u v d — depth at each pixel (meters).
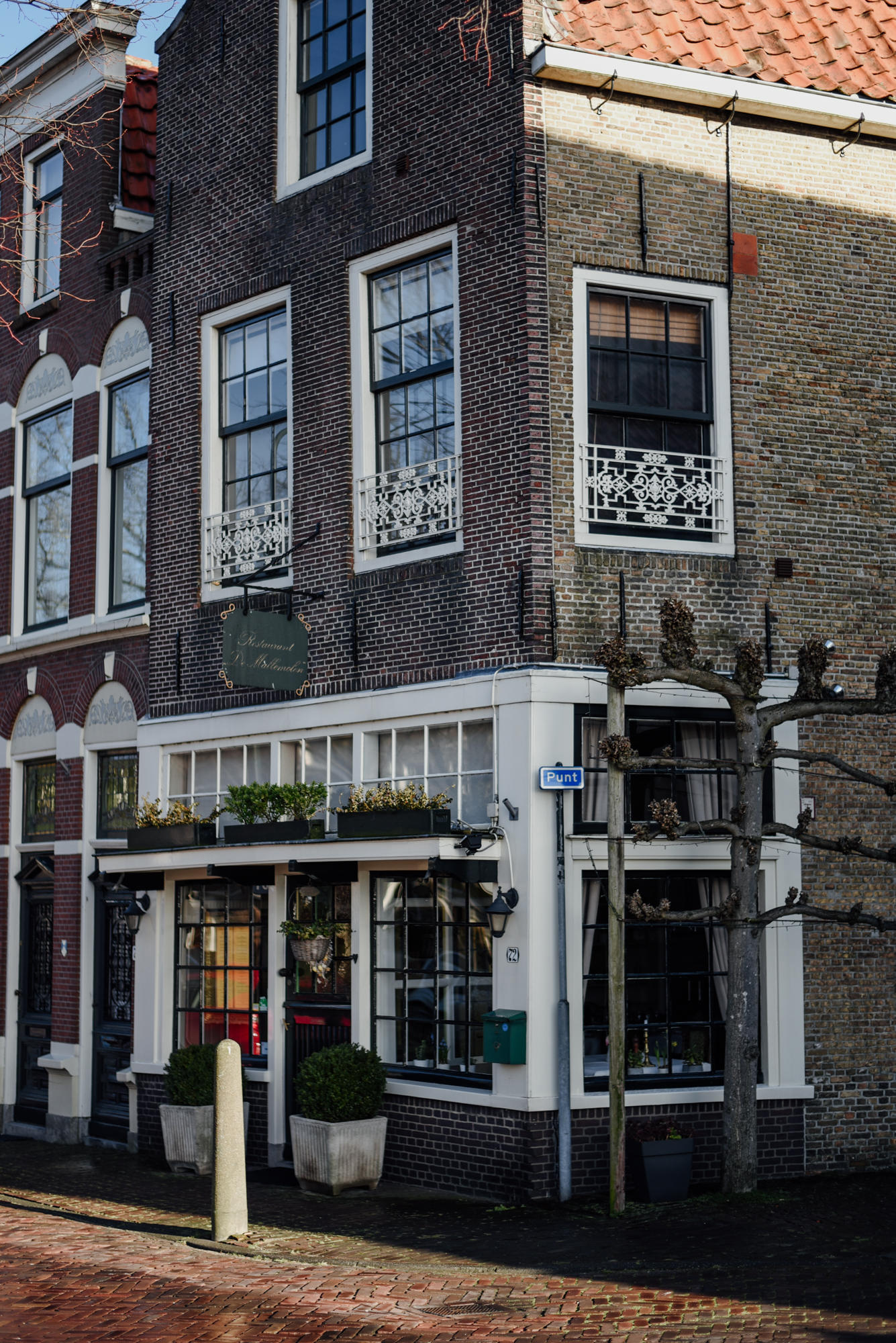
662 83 12.27
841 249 13.09
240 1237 9.83
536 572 11.63
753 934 11.13
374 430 13.35
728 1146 11.10
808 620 12.61
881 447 13.08
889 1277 8.34
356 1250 9.54
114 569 16.72
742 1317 7.62
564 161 12.10
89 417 17.14
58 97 18.22
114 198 17.41
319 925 12.96
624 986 10.74
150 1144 14.65
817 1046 12.24
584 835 11.47
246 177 14.59
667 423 12.46
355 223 13.45
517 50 12.06
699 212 12.55
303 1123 11.94
